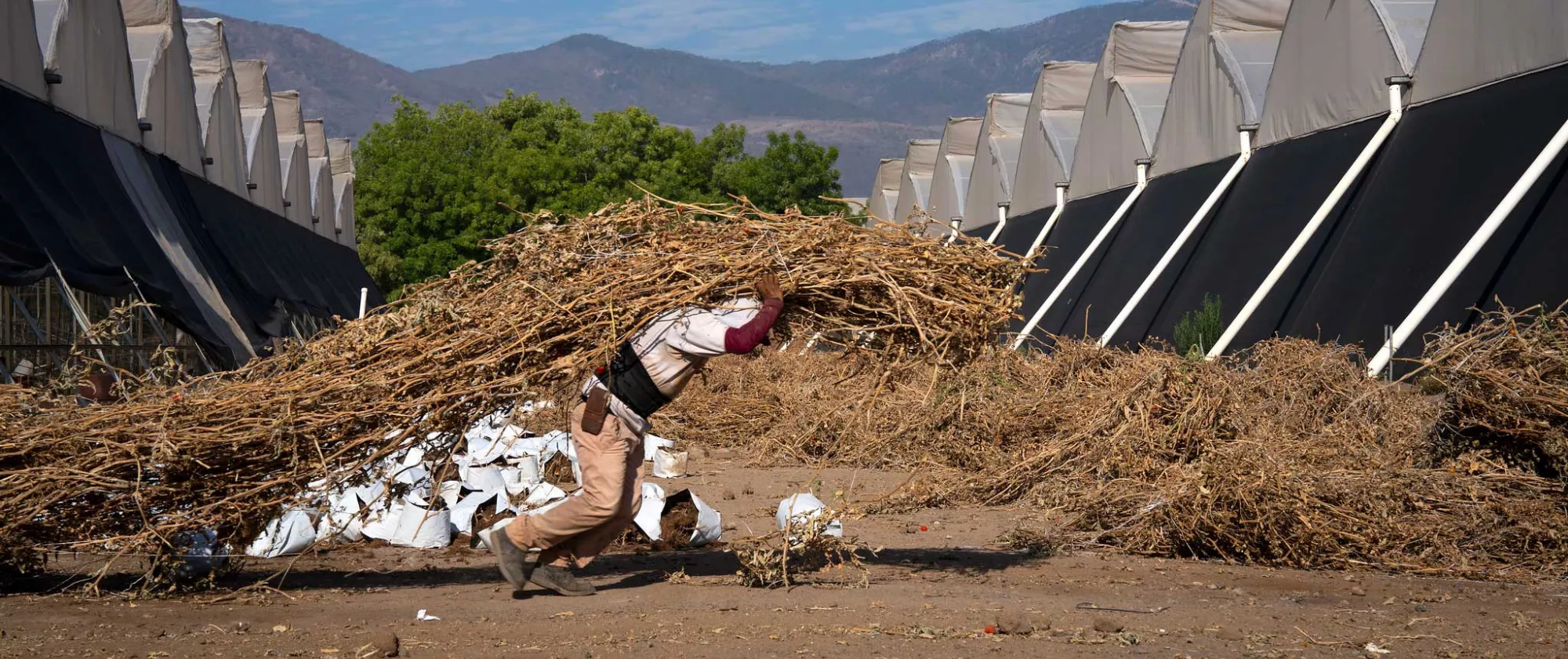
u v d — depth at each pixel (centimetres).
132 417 596
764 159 4784
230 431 587
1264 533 681
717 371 1625
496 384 584
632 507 583
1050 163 3475
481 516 814
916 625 499
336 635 484
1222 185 2266
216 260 2314
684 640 472
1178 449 907
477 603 565
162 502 592
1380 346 1495
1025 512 912
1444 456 801
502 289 607
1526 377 757
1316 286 1739
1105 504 772
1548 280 1286
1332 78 2042
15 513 573
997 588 604
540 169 4691
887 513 923
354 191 5644
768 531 821
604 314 577
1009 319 613
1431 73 1758
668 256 594
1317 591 600
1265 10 2441
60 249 1442
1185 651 454
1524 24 1545
